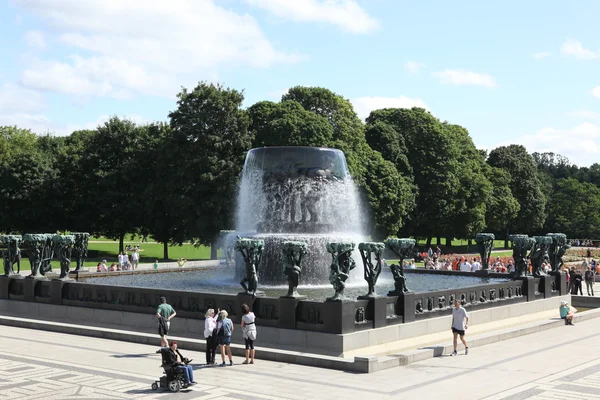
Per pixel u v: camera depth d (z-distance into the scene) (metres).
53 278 34.50
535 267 38.78
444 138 97.56
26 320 32.25
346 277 24.42
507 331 29.70
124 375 21.14
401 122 98.50
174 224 78.19
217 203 71.75
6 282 35.81
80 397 18.31
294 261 25.47
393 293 26.98
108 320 30.92
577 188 151.62
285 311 25.20
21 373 21.41
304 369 22.23
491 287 33.44
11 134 125.44
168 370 19.11
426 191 97.56
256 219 41.31
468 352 25.84
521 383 20.31
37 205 85.75
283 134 73.69
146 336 27.39
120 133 83.19
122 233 86.25
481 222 105.38
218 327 22.94
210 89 74.94
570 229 151.12
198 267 53.00
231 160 73.81
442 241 141.12
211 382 20.23
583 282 59.53
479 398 18.39
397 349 25.61
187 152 74.06
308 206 39.59
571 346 27.44
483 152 137.62
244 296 26.33
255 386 19.69
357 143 83.50
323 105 82.75
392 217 85.94
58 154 88.69
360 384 20.02
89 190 82.88
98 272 44.75
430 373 21.72
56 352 25.25
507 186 118.25
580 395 18.83
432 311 28.47
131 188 80.94
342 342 23.61
